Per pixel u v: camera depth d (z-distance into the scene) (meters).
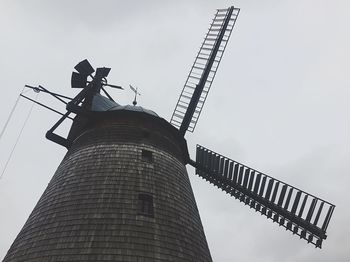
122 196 12.70
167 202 13.24
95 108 17.44
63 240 11.32
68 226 11.75
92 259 10.65
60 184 13.81
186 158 19.12
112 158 14.27
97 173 13.62
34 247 11.54
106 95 19.59
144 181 13.54
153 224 12.05
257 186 17.73
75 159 14.84
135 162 14.22
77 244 11.10
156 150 15.34
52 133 17.19
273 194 17.30
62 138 17.48
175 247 11.80
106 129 15.91
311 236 16.00
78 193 12.93
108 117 16.50
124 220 11.86
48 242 11.44
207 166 19.19
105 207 12.23
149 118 16.50
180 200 13.86
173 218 12.77
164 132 16.73
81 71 18.14
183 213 13.40
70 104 16.23
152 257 11.06
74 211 12.24
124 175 13.54
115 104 19.06
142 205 12.82
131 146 14.95
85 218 11.90
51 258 10.87
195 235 13.09
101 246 10.99
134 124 16.14
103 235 11.33
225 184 18.70
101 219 11.83
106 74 18.55
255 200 17.77
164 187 13.80
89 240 11.18
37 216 12.99
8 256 12.30
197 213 14.76
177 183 14.58
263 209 17.84
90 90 17.67
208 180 19.69
